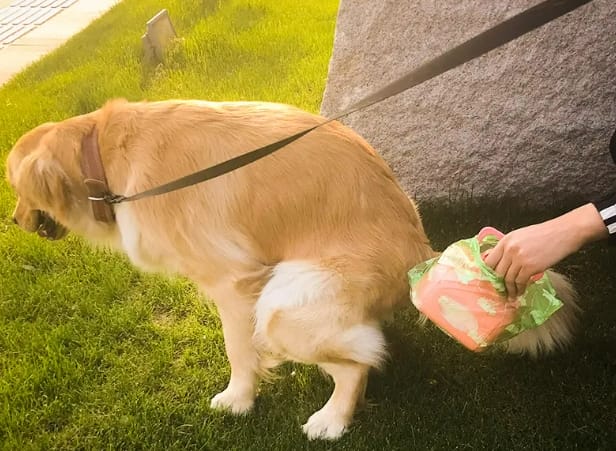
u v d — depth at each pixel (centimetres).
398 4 362
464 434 271
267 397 302
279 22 674
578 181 361
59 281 380
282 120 270
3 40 815
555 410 276
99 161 268
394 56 375
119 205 272
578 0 171
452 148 377
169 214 263
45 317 361
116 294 370
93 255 398
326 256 258
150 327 345
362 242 258
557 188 366
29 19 870
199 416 296
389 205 266
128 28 736
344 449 272
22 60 757
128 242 277
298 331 260
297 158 261
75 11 886
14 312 364
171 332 341
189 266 274
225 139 263
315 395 300
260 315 266
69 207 278
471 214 374
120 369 323
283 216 261
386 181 271
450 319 234
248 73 581
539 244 199
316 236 260
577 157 355
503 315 229
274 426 288
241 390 294
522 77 348
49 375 319
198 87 571
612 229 195
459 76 359
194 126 265
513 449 265
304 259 260
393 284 261
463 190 384
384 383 298
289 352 269
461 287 232
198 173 242
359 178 263
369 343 260
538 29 335
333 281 254
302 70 565
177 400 307
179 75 602
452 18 354
